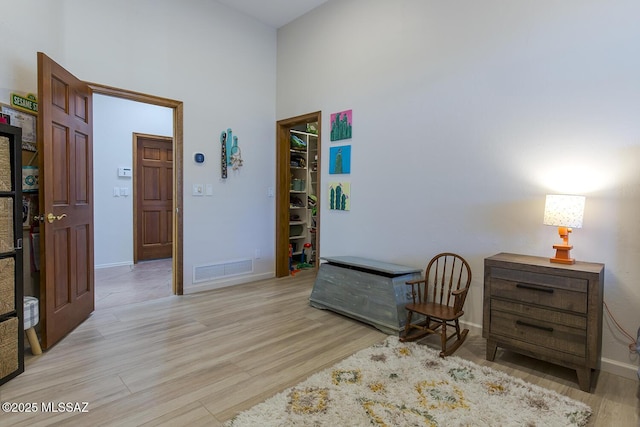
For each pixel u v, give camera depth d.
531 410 1.78
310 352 2.45
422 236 3.14
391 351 2.45
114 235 5.26
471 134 2.80
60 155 2.58
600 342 2.16
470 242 2.83
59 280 2.57
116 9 3.28
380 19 3.42
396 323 2.75
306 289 4.09
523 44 2.52
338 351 2.47
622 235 2.16
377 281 2.95
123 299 3.64
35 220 2.65
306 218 5.41
